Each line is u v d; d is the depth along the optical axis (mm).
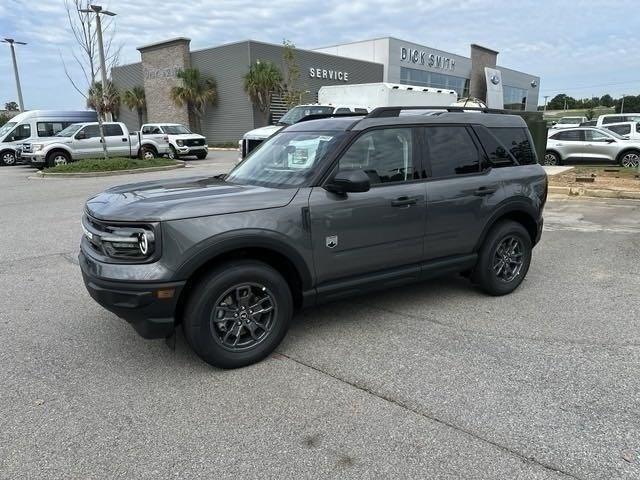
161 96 38156
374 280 4281
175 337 4219
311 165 4090
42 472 2621
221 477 2576
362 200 4070
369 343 4129
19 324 4559
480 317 4664
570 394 3320
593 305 4953
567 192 12094
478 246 4965
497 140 5152
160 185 4305
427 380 3516
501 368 3676
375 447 2803
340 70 36875
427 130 4609
